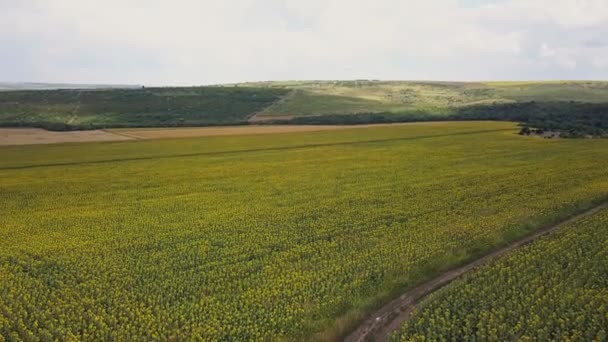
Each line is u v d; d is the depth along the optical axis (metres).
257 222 39.00
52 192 53.44
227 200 47.44
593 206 41.53
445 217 38.31
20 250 33.84
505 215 38.09
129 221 40.75
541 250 29.67
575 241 30.92
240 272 28.39
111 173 64.38
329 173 60.47
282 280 26.64
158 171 65.25
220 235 35.81
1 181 59.84
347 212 41.06
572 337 19.66
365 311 23.59
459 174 57.12
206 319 22.77
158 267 29.55
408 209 41.44
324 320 22.47
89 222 40.81
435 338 20.44
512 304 22.97
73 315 23.16
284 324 22.14
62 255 32.56
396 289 25.91
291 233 35.62
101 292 26.22
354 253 30.64
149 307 23.84
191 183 56.72
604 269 26.42
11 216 43.50
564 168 58.97
